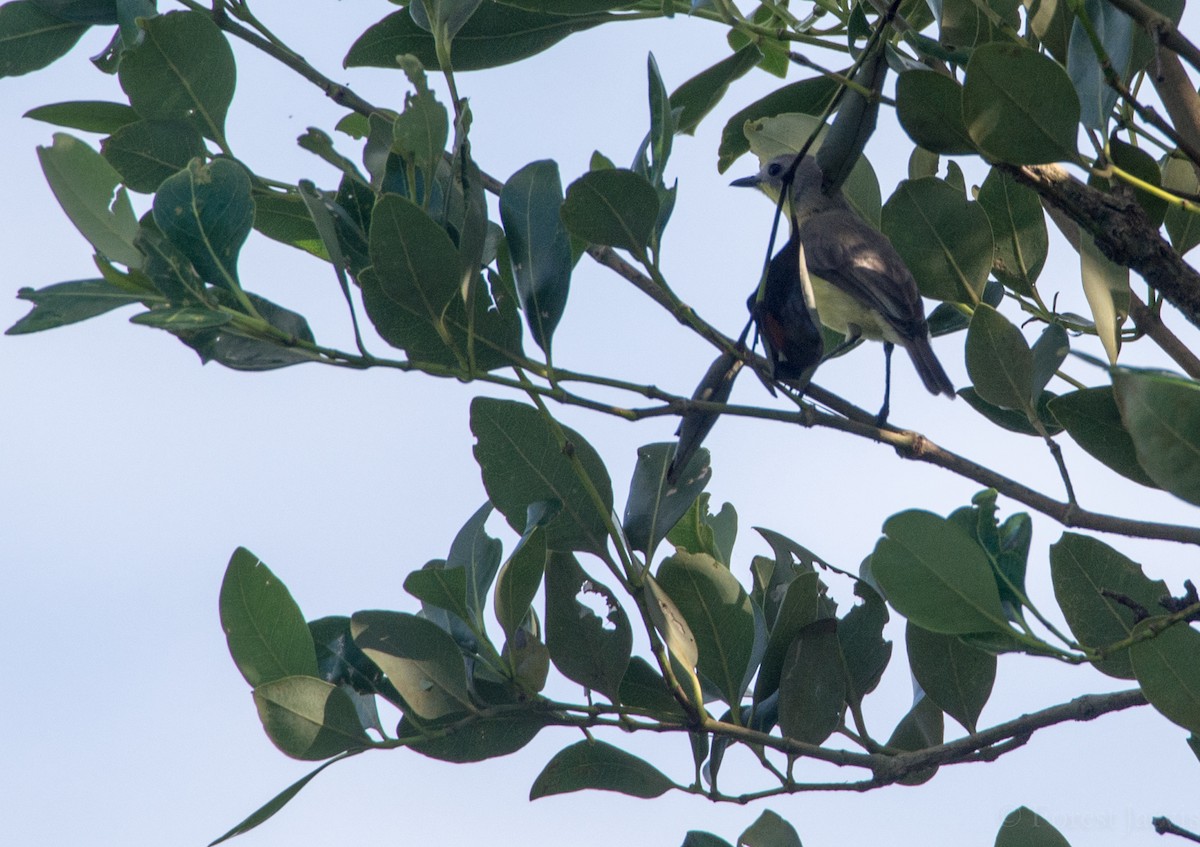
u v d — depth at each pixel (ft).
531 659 22.33
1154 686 19.06
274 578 22.12
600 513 22.81
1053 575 22.39
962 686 24.91
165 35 24.50
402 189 23.75
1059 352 23.97
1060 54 23.26
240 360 21.27
